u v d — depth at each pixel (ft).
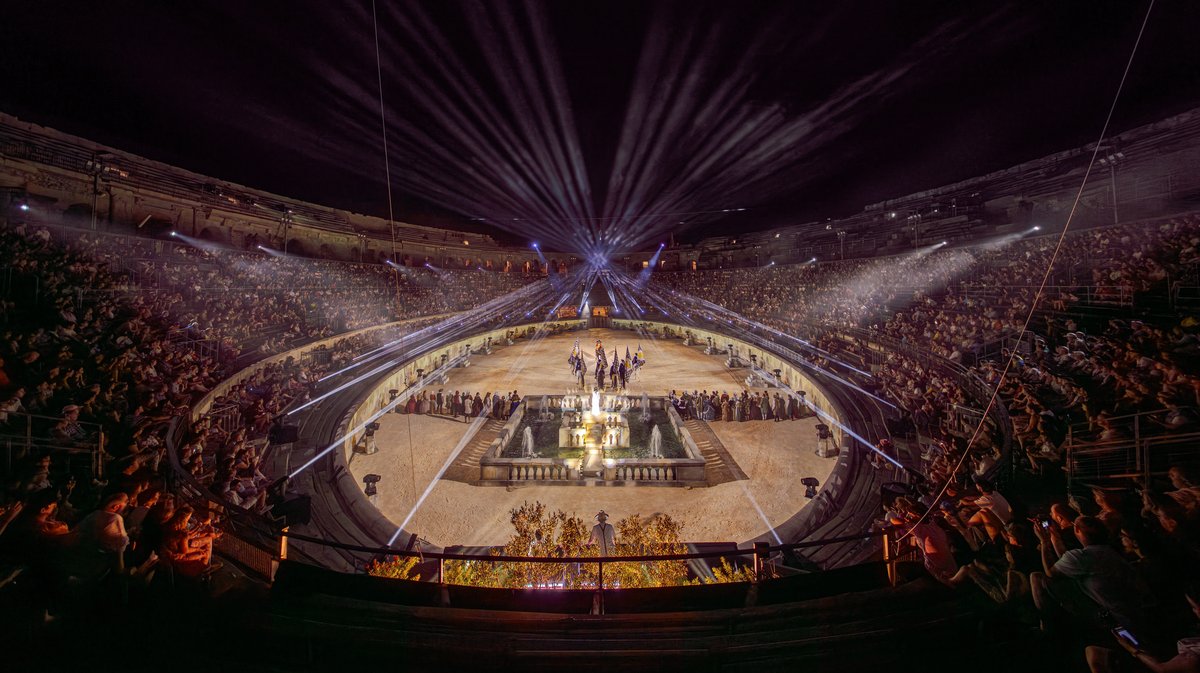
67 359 46.65
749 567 37.42
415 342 138.82
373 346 123.65
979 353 73.36
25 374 42.80
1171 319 57.31
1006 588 20.52
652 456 74.90
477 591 24.99
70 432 35.01
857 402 78.28
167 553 22.03
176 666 17.31
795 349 119.24
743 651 19.07
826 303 145.59
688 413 93.97
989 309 85.66
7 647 16.88
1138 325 53.62
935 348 83.10
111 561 19.65
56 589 18.83
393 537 46.73
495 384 117.80
